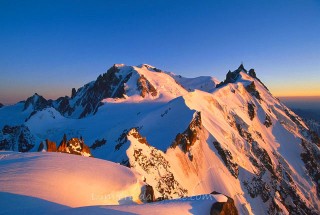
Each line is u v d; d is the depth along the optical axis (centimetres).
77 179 3541
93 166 4066
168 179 7950
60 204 2902
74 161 4141
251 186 11881
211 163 10875
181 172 9119
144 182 4084
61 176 3512
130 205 3036
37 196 2944
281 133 19050
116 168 4194
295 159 17312
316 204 14875
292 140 18688
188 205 3203
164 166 8362
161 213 2909
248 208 10488
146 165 7800
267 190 12525
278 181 14200
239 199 10412
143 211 2898
